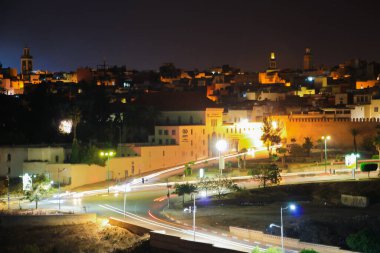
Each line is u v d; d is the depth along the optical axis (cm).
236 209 13762
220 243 10225
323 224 12044
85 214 12900
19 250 11419
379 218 12544
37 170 17138
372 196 14550
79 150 17575
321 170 18050
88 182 17312
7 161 17475
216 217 12850
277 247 9738
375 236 10800
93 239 11856
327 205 14338
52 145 18362
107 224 12569
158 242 10688
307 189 15625
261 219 12619
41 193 14288
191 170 18488
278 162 19600
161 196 15412
